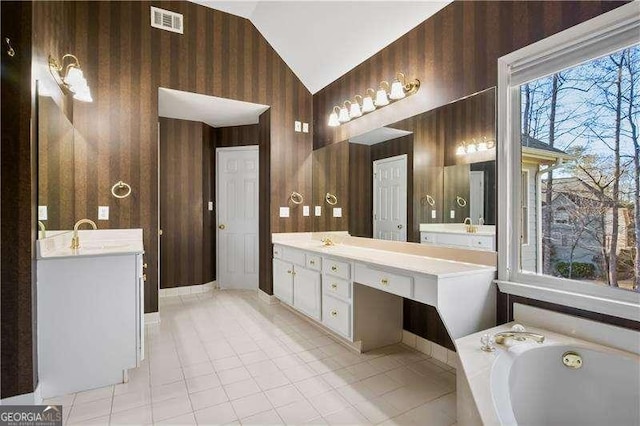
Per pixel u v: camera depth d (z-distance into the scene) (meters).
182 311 3.49
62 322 1.89
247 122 4.39
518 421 1.35
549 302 1.70
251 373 2.15
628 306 1.40
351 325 2.44
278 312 3.46
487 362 1.37
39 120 1.85
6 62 1.65
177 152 4.21
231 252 4.54
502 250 1.91
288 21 3.29
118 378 2.01
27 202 1.70
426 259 2.31
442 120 2.30
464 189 2.14
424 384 2.02
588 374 1.42
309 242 3.59
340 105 3.46
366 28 2.83
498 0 1.93
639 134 1.45
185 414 1.71
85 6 2.83
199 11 3.33
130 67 3.01
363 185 3.09
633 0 1.36
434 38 2.37
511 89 1.89
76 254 1.94
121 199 2.97
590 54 1.55
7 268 1.65
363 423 1.64
